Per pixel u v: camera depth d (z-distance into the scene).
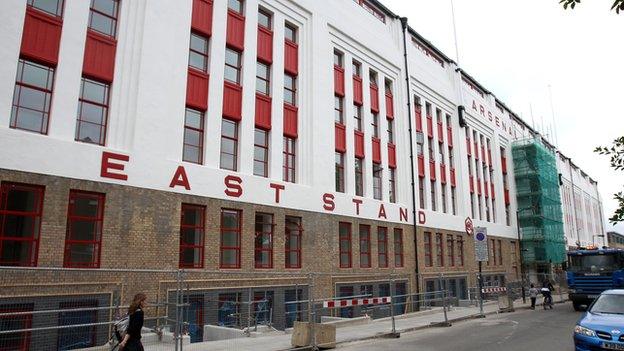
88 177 13.38
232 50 18.55
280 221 18.84
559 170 58.78
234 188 17.22
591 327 10.23
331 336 13.47
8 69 12.37
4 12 12.51
